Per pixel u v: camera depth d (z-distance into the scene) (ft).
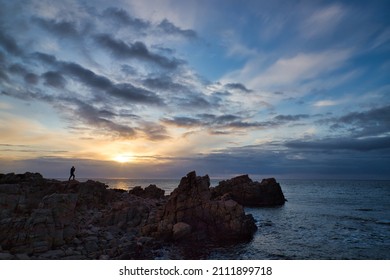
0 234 72.54
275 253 99.66
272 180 291.17
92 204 132.87
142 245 91.97
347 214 207.92
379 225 159.94
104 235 95.81
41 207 82.89
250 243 111.86
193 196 124.16
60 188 129.29
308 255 97.91
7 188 102.37
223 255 95.04
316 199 345.51
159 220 118.42
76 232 89.30
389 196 396.57
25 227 75.51
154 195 193.36
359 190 565.94
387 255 99.09
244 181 295.07
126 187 583.58
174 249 97.91
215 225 119.03
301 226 156.04
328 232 138.82
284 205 275.39
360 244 114.52
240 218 120.16
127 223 114.32
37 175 142.51
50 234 78.07
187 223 117.29
